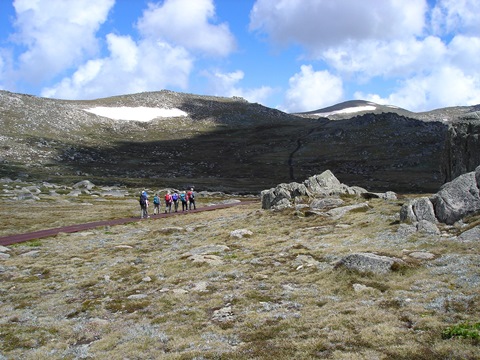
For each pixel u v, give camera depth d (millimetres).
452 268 20609
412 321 15094
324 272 23203
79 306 21562
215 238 38781
